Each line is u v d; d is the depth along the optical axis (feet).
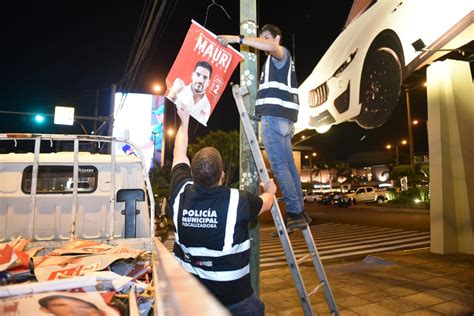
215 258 7.04
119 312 5.90
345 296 18.63
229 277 6.99
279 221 8.89
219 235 7.07
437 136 29.25
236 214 7.18
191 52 9.64
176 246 8.02
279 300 18.31
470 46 18.37
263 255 34.22
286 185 9.52
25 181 15.70
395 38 18.06
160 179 124.36
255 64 11.21
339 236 44.91
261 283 21.84
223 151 90.17
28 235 13.73
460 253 28.35
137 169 16.34
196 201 7.38
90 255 10.48
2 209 15.06
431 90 29.81
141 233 15.26
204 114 9.55
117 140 15.15
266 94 9.64
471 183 28.60
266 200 8.22
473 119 29.53
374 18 19.98
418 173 101.60
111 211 14.55
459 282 20.39
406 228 49.90
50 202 15.35
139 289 7.71
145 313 7.20
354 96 22.71
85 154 16.84
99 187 15.98
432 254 28.45
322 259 31.09
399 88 17.81
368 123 21.59
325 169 223.30
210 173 7.37
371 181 193.06
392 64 18.40
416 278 21.61
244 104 10.68
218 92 9.74
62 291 6.22
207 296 3.17
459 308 16.44
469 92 29.50
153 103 147.54
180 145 9.32
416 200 88.84
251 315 7.14
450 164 29.17
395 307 16.80
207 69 9.70
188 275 4.04
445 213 28.50
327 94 27.20
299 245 39.27
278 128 9.56
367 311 16.38
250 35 11.34
